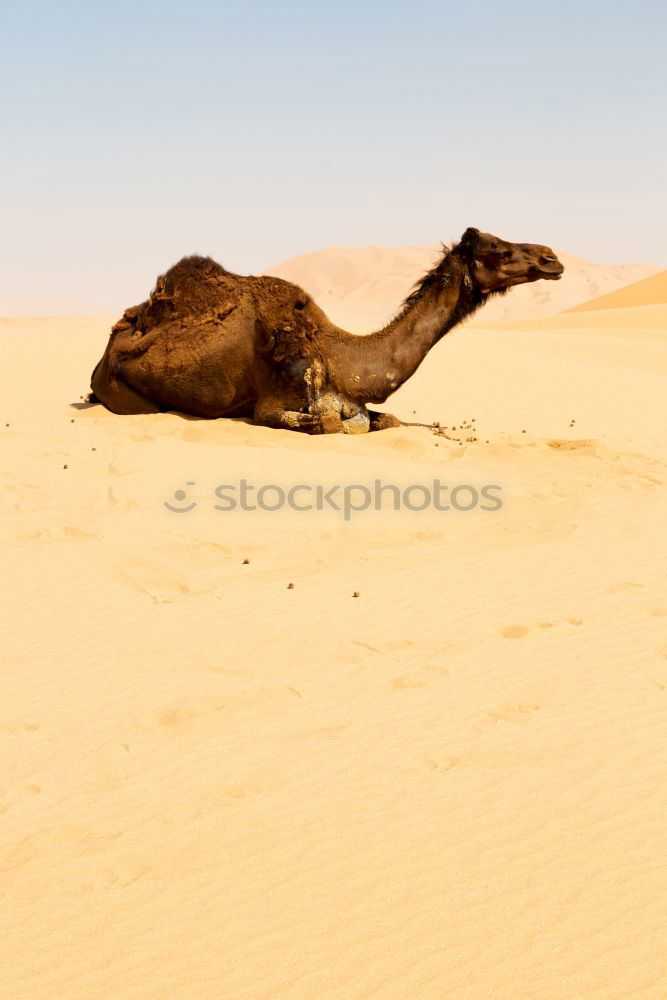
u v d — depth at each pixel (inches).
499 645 334.0
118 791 237.8
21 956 180.1
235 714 279.1
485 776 247.4
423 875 205.6
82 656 319.6
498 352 1214.9
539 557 432.1
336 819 226.7
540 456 621.0
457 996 171.3
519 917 192.4
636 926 189.8
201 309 642.8
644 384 1043.9
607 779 246.2
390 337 645.9
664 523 488.4
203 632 340.5
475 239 645.9
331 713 281.1
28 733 267.1
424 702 289.1
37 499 489.1
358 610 364.2
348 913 193.0
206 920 190.4
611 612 366.6
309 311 641.6
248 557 423.2
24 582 384.5
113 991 171.6
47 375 913.5
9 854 210.7
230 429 625.0
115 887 200.4
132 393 666.8
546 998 171.0
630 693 297.3
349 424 641.6
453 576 404.8
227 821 225.3
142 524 457.1
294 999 169.9
